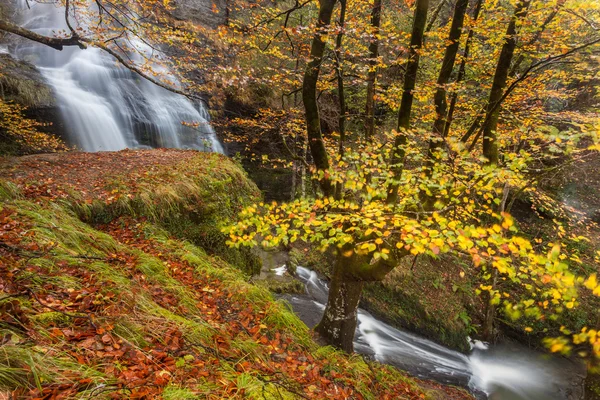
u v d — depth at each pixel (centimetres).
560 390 890
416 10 451
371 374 491
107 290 323
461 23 495
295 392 308
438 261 1194
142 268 428
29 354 202
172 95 1447
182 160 887
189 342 307
